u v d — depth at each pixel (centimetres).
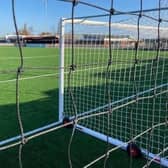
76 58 523
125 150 297
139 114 396
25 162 275
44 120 405
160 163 258
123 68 555
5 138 333
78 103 452
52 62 1335
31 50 2191
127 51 460
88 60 520
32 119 411
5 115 430
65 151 300
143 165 269
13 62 1354
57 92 618
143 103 417
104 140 328
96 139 333
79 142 324
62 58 391
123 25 414
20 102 517
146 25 411
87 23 391
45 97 563
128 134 338
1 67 1155
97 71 628
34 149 304
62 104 399
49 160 280
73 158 284
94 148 308
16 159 280
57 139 332
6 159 280
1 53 1914
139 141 313
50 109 467
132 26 417
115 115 398
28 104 502
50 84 723
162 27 414
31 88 665
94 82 584
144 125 361
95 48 478
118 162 275
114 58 487
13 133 351
